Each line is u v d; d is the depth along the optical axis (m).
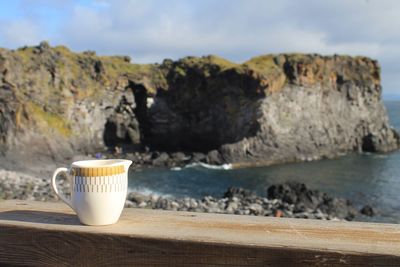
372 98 84.69
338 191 44.75
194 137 82.06
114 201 3.11
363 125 82.00
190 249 2.76
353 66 83.88
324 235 2.90
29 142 62.59
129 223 3.21
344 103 81.50
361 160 68.62
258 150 67.88
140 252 2.84
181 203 33.41
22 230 3.07
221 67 78.25
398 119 181.62
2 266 3.12
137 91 85.12
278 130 70.88
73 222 3.24
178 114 83.31
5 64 63.34
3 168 55.91
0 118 59.75
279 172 57.66
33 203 4.05
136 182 49.12
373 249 2.57
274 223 3.23
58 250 2.98
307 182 50.38
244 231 2.99
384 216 32.66
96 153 73.69
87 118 76.81
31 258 3.06
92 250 2.93
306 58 77.81
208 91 79.81
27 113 63.25
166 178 52.06
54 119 69.12
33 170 57.38
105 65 82.00
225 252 2.71
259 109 70.56
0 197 32.22
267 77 71.19
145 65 88.88
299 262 2.61
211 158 64.12
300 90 75.31
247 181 50.75
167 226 3.12
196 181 50.19
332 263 2.56
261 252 2.66
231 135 75.06
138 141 83.69
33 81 69.00
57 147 66.69
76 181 3.09
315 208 33.91
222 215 3.52
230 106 75.94
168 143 83.62
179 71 82.81
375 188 46.22
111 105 81.25
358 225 3.18
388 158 70.81
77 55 81.25
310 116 75.81
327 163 65.88
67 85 73.88
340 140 78.69
